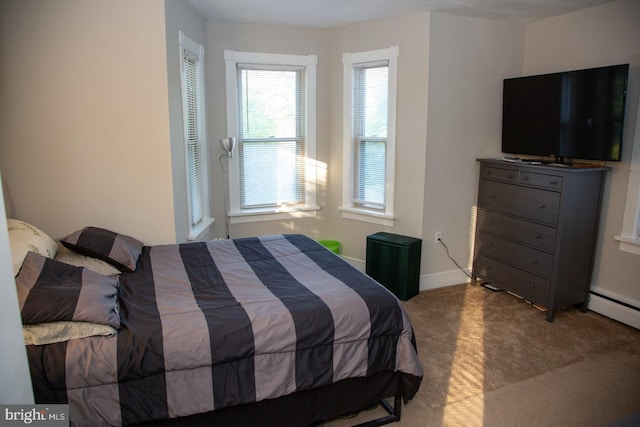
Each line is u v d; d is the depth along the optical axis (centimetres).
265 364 197
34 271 202
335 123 451
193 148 382
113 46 295
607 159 326
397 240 390
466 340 320
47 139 296
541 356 299
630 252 339
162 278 250
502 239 386
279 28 425
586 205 342
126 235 305
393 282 391
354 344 213
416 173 396
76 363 176
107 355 179
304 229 469
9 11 278
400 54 391
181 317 199
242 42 417
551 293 345
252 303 215
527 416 239
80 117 298
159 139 310
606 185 352
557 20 382
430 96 380
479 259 414
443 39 377
